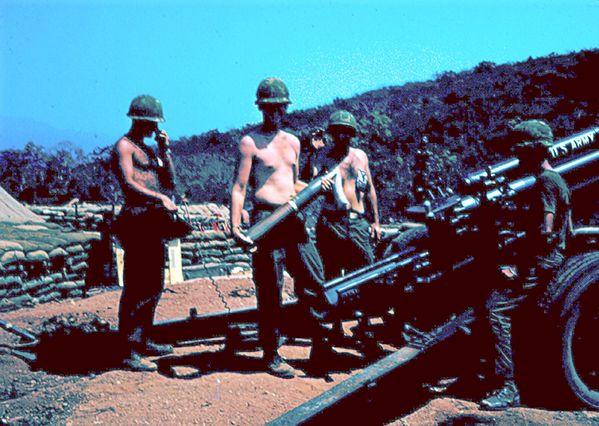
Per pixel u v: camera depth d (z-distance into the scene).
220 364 3.57
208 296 6.03
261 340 3.42
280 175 3.48
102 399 2.88
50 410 2.70
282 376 3.32
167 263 7.68
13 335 4.15
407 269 3.28
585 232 3.53
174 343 4.03
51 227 7.53
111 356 3.63
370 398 2.36
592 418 2.71
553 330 2.82
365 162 4.53
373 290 3.42
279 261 3.36
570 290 2.85
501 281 2.91
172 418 2.63
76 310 5.38
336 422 2.16
